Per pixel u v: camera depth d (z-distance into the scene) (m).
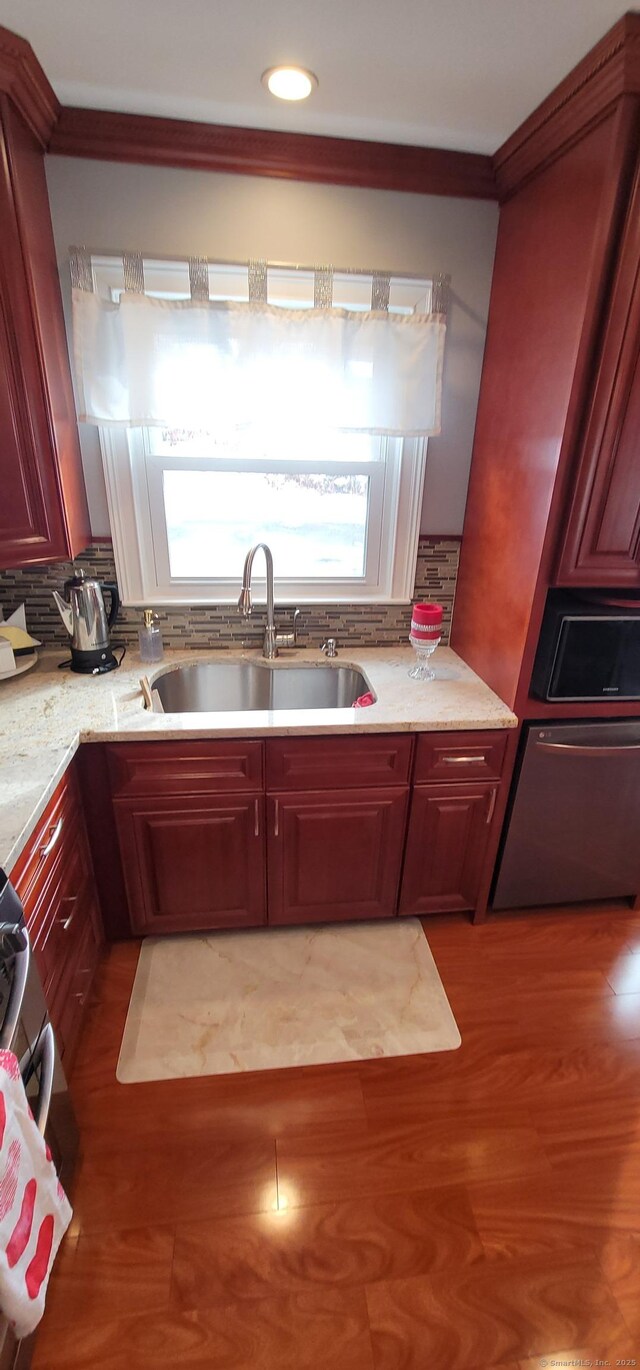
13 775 1.31
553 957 1.93
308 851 1.81
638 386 1.38
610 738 1.78
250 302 1.66
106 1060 1.58
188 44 1.22
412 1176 1.35
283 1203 1.30
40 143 1.49
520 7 1.09
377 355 1.74
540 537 1.54
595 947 1.97
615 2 1.07
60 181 1.57
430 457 1.97
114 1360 1.08
